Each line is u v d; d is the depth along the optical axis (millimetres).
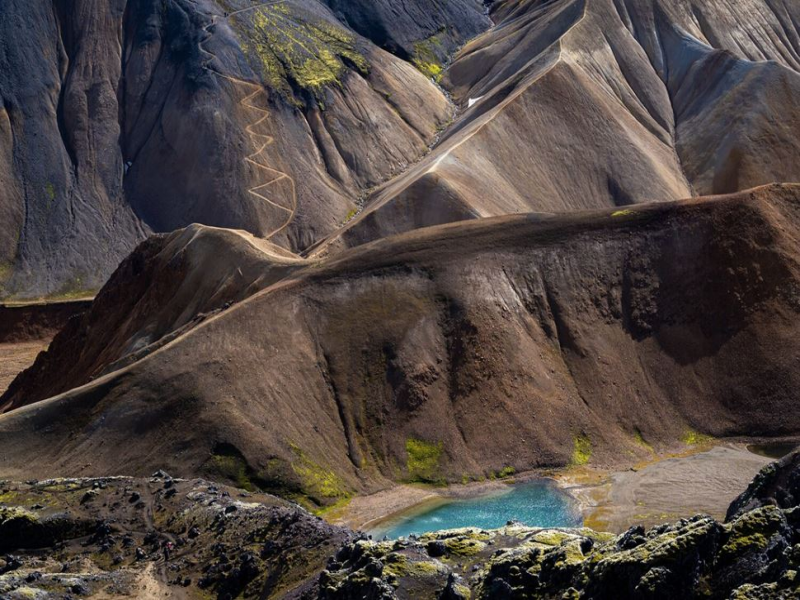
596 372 75812
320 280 79438
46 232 135625
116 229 138500
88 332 98562
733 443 72188
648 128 133000
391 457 70312
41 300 128875
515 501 64438
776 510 31078
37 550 53281
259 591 45219
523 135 119625
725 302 77938
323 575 38875
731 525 31125
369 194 139750
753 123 126375
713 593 29531
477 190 107312
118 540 52688
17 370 115812
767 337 76188
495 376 73875
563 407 73250
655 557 30438
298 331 76312
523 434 71312
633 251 80750
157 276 94312
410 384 73250
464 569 37656
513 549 36969
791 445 70812
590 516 60438
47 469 69688
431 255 80250
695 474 66312
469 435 71188
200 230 95188
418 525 61156
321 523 49719
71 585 46938
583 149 121875
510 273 79438
